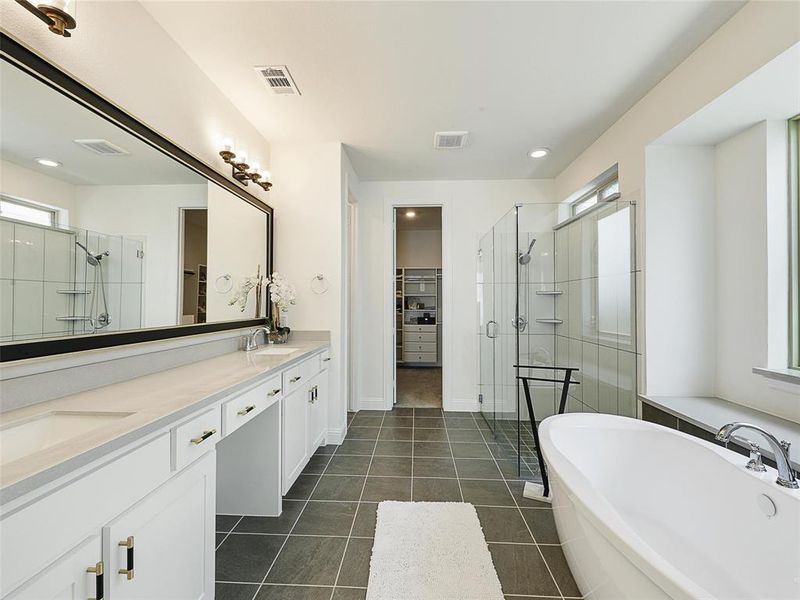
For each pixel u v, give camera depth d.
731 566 1.42
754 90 1.73
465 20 1.73
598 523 1.17
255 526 1.93
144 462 0.98
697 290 2.38
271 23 1.75
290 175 3.13
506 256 3.09
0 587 0.62
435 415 3.93
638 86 2.29
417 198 4.11
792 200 2.00
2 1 1.08
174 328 1.82
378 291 4.14
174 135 1.89
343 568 1.62
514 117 2.68
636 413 2.47
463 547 1.74
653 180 2.39
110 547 0.85
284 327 2.98
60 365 1.22
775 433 1.72
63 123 1.24
